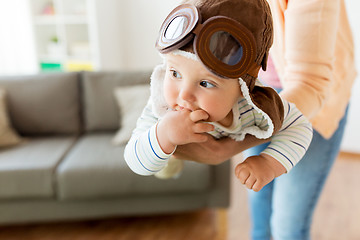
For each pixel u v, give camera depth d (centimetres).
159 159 54
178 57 49
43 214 181
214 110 50
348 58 87
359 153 287
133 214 186
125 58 370
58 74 230
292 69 72
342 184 243
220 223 187
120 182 174
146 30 351
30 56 370
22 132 225
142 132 61
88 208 182
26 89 223
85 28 369
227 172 180
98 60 338
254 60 49
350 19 264
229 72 47
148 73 234
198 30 46
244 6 48
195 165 176
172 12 51
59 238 185
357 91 277
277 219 98
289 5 71
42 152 195
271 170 55
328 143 87
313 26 67
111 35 348
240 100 57
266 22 51
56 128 226
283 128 60
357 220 200
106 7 335
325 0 66
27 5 344
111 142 209
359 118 281
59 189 175
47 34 375
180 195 183
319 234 187
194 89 50
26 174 172
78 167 174
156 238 183
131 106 215
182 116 51
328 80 71
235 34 47
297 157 58
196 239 182
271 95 55
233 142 61
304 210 93
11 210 179
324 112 82
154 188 176
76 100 229
